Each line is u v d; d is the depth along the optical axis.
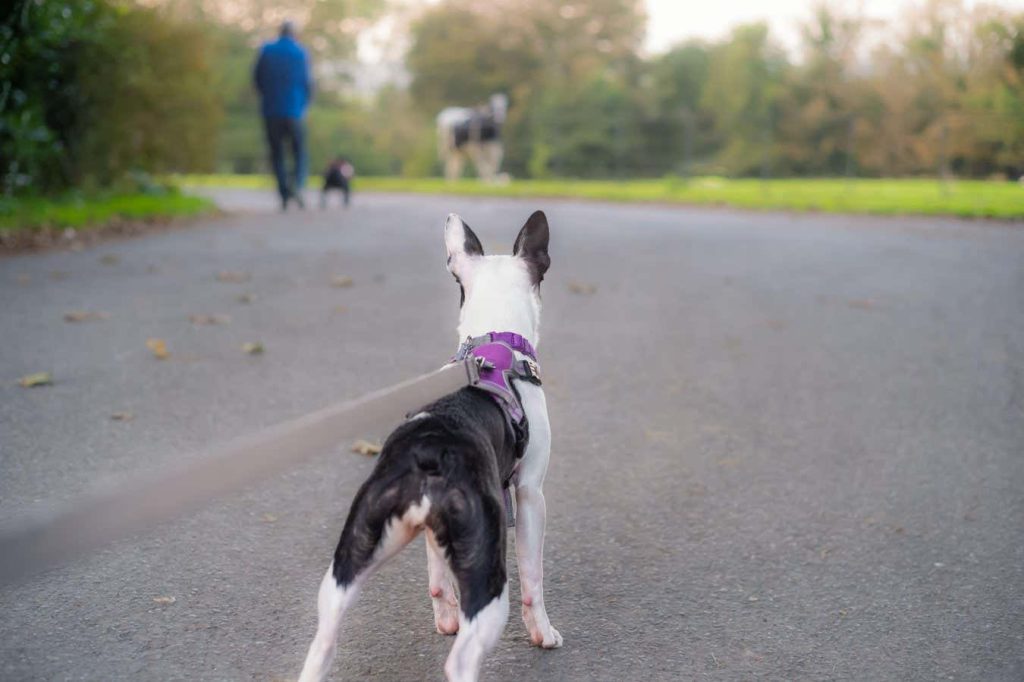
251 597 3.51
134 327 7.32
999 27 20.70
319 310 8.10
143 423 5.24
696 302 8.91
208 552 3.84
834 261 11.34
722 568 3.86
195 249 11.34
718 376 6.54
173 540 3.93
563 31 48.91
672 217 16.64
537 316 3.62
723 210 18.42
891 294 9.38
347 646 3.23
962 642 3.35
